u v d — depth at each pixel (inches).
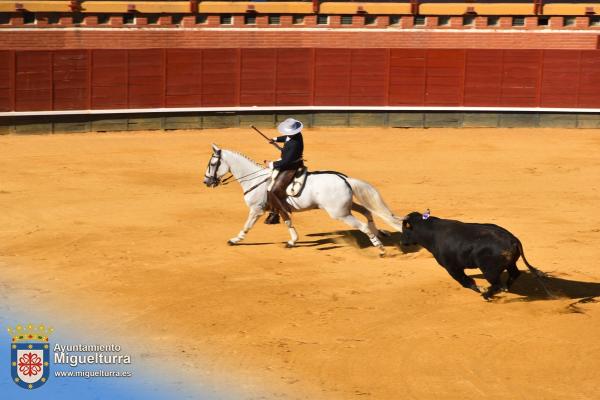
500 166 976.9
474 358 419.5
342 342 440.1
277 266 577.9
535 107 1253.7
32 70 1168.8
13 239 649.0
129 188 840.3
